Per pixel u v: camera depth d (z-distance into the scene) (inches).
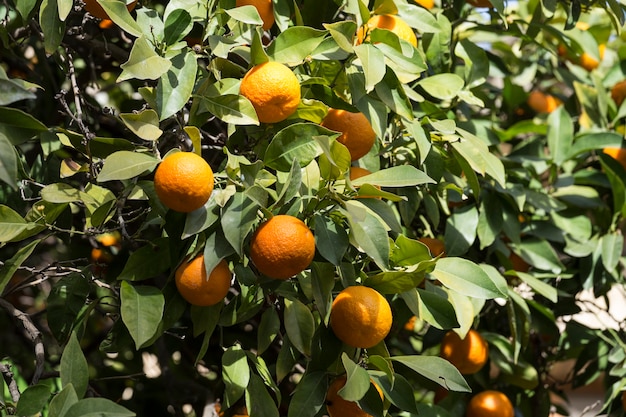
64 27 66.1
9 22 80.6
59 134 66.5
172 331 83.3
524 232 82.6
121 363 90.9
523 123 87.3
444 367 64.2
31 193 72.3
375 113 65.9
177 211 62.6
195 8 67.3
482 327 83.6
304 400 63.7
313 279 63.5
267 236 60.9
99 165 67.4
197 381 89.2
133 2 66.2
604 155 83.5
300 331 64.5
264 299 67.0
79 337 66.6
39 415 61.2
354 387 60.6
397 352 87.0
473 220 77.4
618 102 92.7
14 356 91.0
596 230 86.9
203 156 80.2
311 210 63.7
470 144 71.9
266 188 63.8
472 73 78.6
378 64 63.4
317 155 63.7
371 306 62.9
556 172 85.3
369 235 62.7
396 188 72.5
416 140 68.0
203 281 62.4
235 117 63.1
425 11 70.7
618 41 105.0
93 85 82.6
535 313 81.0
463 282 67.5
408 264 66.2
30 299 101.4
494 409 77.3
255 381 65.6
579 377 85.9
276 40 65.7
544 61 97.9
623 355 80.6
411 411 64.1
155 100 64.3
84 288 69.2
